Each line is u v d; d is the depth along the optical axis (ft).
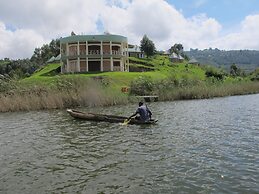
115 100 154.20
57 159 52.31
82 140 67.36
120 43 300.20
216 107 132.57
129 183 39.42
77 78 165.07
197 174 41.91
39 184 40.24
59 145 63.31
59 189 38.24
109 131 76.74
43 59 556.10
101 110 130.82
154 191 36.58
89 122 93.30
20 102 138.92
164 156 51.57
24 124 96.12
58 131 80.18
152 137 67.87
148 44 447.01
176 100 183.52
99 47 295.69
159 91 192.44
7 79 168.35
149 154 53.21
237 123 85.25
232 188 36.73
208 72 344.08
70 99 146.92
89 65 296.71
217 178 40.14
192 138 65.87
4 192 37.88
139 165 46.91
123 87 204.95
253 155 50.57
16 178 42.91
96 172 44.34
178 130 76.07
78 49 288.10
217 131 73.61
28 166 48.62
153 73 296.30
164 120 94.43
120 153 54.65
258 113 107.86
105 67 296.51
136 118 87.35
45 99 142.92
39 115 118.93
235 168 43.93
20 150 59.98
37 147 62.23
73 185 39.45
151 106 146.51
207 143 60.54
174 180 39.93
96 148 59.26
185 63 481.05
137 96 176.76
